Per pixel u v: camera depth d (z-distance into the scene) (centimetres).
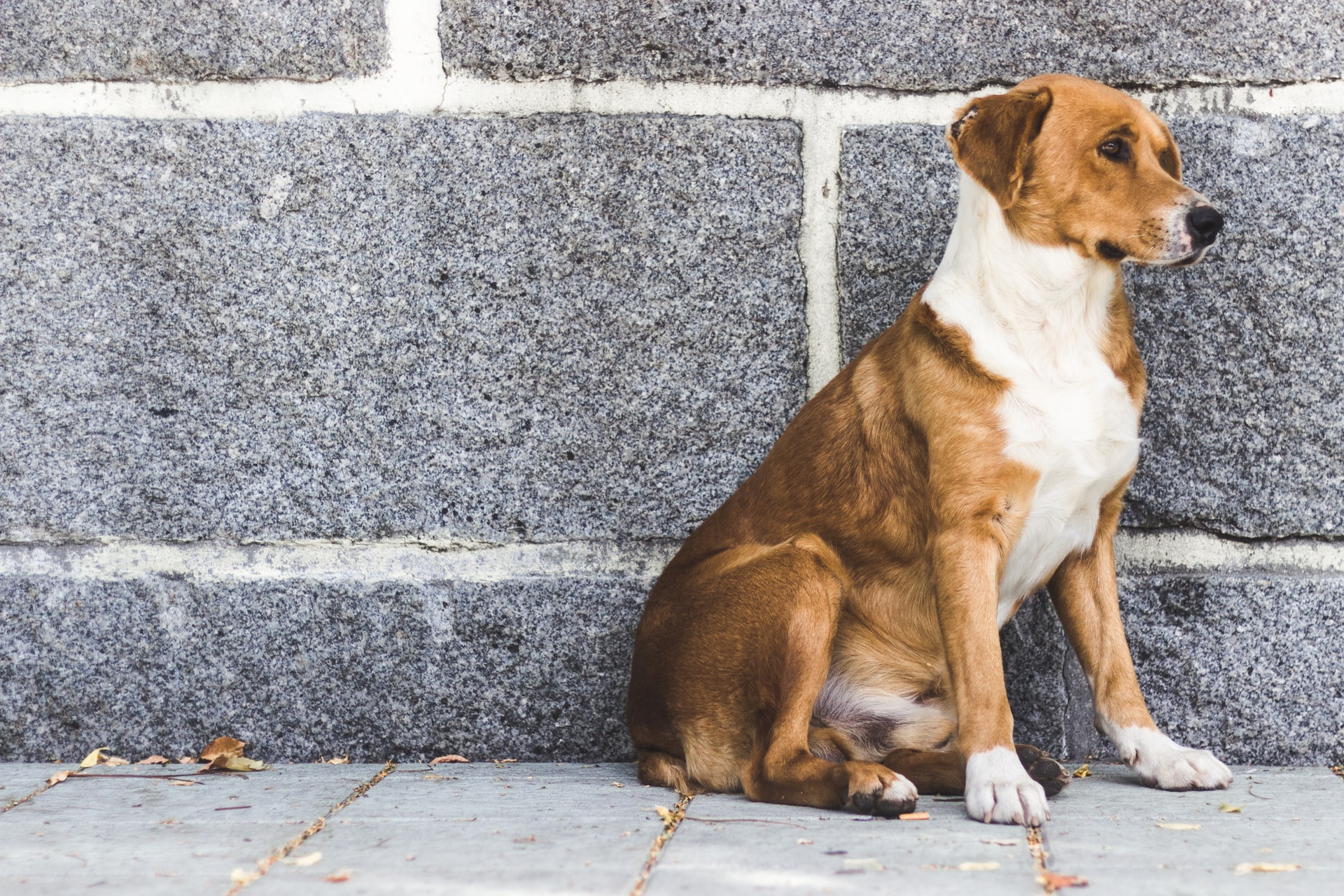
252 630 343
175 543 346
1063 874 208
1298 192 335
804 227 342
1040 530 291
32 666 345
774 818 254
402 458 344
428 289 341
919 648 304
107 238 341
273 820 261
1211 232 271
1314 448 336
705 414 342
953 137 291
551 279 341
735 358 341
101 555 346
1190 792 280
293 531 344
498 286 341
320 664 344
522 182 340
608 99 340
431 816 261
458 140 339
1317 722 333
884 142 338
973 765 260
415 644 343
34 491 344
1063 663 338
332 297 342
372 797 285
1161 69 337
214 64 338
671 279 341
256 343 343
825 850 224
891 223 340
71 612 344
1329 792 281
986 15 337
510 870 214
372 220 341
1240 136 335
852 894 196
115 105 340
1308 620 333
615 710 342
